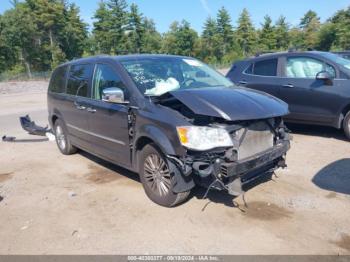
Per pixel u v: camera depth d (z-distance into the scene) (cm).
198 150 366
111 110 484
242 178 401
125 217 411
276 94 750
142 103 433
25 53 5981
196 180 397
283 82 736
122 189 494
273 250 333
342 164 549
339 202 422
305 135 740
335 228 366
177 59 537
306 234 357
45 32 6306
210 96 402
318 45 7394
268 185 479
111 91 436
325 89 672
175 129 382
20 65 5984
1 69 5816
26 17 5875
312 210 405
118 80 482
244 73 816
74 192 493
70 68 644
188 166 374
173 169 392
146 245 352
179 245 349
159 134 399
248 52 7544
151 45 7362
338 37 6944
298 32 7819
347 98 646
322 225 372
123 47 6900
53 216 425
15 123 1109
